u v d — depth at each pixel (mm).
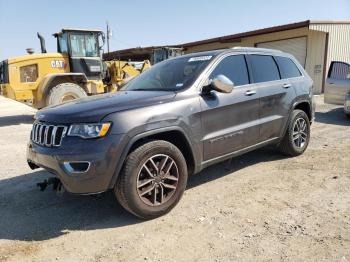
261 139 5109
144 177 3762
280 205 4027
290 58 6000
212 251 3148
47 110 4031
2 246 3402
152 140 3814
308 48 18203
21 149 7598
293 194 4332
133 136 3568
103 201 4383
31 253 3264
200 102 4168
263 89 5051
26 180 5324
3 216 4074
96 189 3480
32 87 12102
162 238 3420
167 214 3926
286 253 3055
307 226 3502
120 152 3502
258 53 5312
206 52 4918
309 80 6172
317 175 4977
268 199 4215
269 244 3209
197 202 4215
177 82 4441
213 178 5035
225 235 3412
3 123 12375
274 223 3602
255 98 4879
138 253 3182
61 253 3246
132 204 3625
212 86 4191
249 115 4820
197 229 3559
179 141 4160
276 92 5270
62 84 12000
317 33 17703
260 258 3000
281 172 5180
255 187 4621
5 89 12180
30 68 12070
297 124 5863
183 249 3207
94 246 3338
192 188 4680
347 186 4504
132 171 3582
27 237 3566
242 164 5641
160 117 3762
